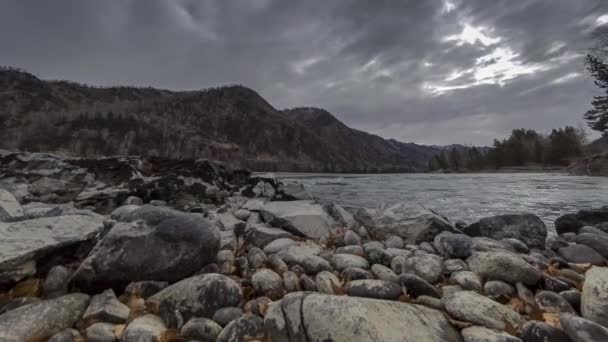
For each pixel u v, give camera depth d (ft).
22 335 7.50
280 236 18.11
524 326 8.27
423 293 10.64
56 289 10.39
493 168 244.01
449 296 10.03
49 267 11.27
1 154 33.60
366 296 10.28
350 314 8.04
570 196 48.78
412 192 61.62
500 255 12.03
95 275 10.21
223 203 33.24
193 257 11.70
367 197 51.85
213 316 9.04
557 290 10.91
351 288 10.68
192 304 9.22
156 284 10.49
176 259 11.27
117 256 10.66
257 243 17.65
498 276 11.62
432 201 45.42
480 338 7.66
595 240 17.11
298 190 39.83
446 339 7.81
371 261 14.89
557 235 23.80
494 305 9.04
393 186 82.07
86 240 12.67
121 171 32.14
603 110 77.05
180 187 32.27
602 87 74.18
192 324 8.36
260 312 9.36
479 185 80.59
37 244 10.92
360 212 24.58
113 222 13.92
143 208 13.05
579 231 21.62
